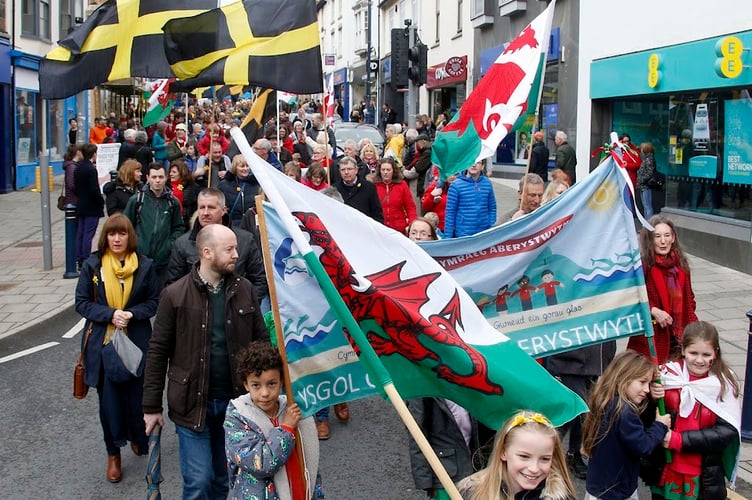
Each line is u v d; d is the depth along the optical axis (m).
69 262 12.65
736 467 4.48
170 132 24.17
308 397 4.02
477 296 4.72
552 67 20.23
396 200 10.54
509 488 3.20
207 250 4.55
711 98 13.11
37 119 25.52
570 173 16.09
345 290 3.80
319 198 3.97
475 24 25.14
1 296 11.48
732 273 12.16
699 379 4.46
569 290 4.78
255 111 9.49
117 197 10.06
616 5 15.83
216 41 6.08
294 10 6.14
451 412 4.38
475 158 7.18
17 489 5.63
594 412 4.33
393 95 39.88
